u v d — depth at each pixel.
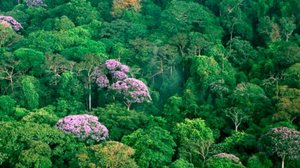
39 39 86.69
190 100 75.81
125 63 85.38
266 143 60.59
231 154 60.94
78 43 88.62
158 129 64.00
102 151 56.25
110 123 69.12
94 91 81.19
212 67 79.88
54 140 61.47
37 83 79.12
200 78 79.38
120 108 72.81
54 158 61.09
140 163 59.06
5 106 73.62
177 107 75.06
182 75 84.88
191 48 85.38
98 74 79.12
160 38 89.50
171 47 84.50
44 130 61.72
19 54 81.06
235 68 85.31
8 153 59.62
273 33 89.12
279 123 64.62
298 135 58.84
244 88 73.75
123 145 57.94
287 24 88.62
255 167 59.84
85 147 60.09
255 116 71.94
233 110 70.75
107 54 87.69
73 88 78.50
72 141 62.94
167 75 83.62
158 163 59.62
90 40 88.75
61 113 73.38
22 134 60.62
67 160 61.09
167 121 73.81
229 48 88.62
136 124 69.88
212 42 87.50
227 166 57.41
